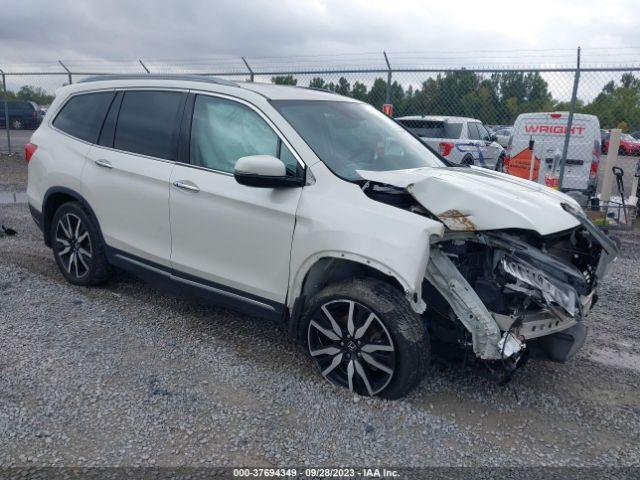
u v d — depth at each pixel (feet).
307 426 10.75
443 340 12.10
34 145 18.29
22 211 30.27
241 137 13.55
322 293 11.94
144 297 17.03
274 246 12.56
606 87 31.99
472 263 11.93
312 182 12.32
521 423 11.27
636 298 19.16
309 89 15.87
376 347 11.41
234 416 11.01
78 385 11.89
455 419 11.26
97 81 17.29
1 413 10.79
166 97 15.23
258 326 15.30
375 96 37.17
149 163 14.96
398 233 10.93
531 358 13.41
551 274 10.89
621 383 13.16
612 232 30.45
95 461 9.60
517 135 39.58
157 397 11.57
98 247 16.61
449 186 11.46
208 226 13.62
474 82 36.06
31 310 15.70
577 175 37.96
